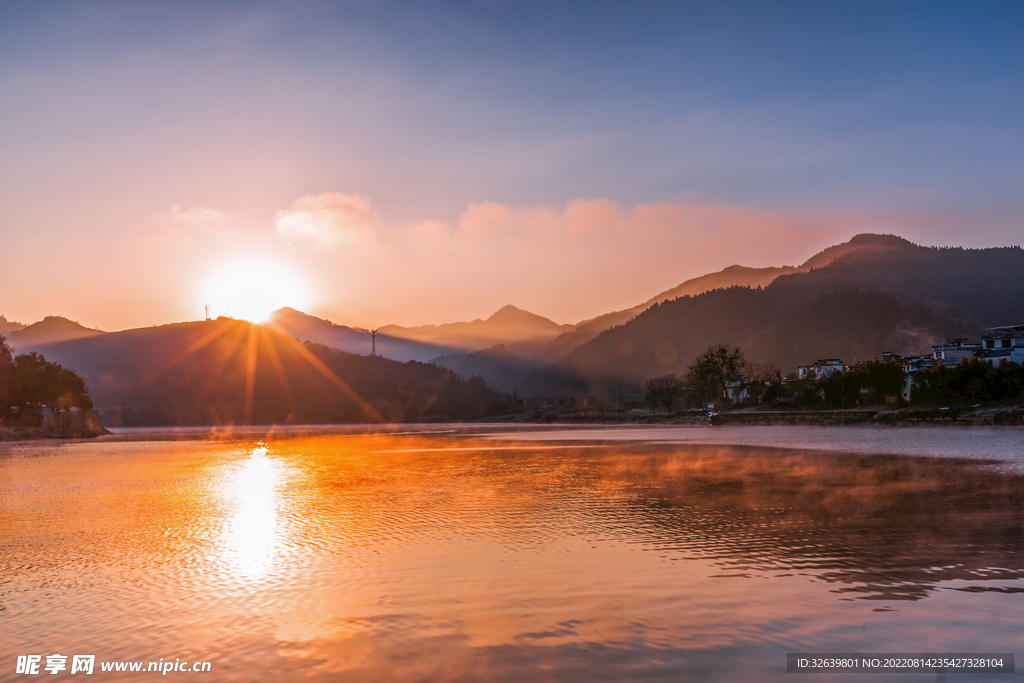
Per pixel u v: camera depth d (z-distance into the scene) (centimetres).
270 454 8475
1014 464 5084
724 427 13788
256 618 1753
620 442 9575
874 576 2033
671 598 1848
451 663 1440
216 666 1448
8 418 15825
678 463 5959
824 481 4353
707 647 1508
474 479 4966
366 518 3253
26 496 4347
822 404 15562
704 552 2378
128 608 1850
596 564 2233
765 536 2642
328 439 13200
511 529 2883
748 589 1919
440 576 2114
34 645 1585
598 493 4038
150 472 6019
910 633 1577
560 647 1518
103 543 2739
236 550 2561
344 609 1808
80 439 14712
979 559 2216
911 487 3941
